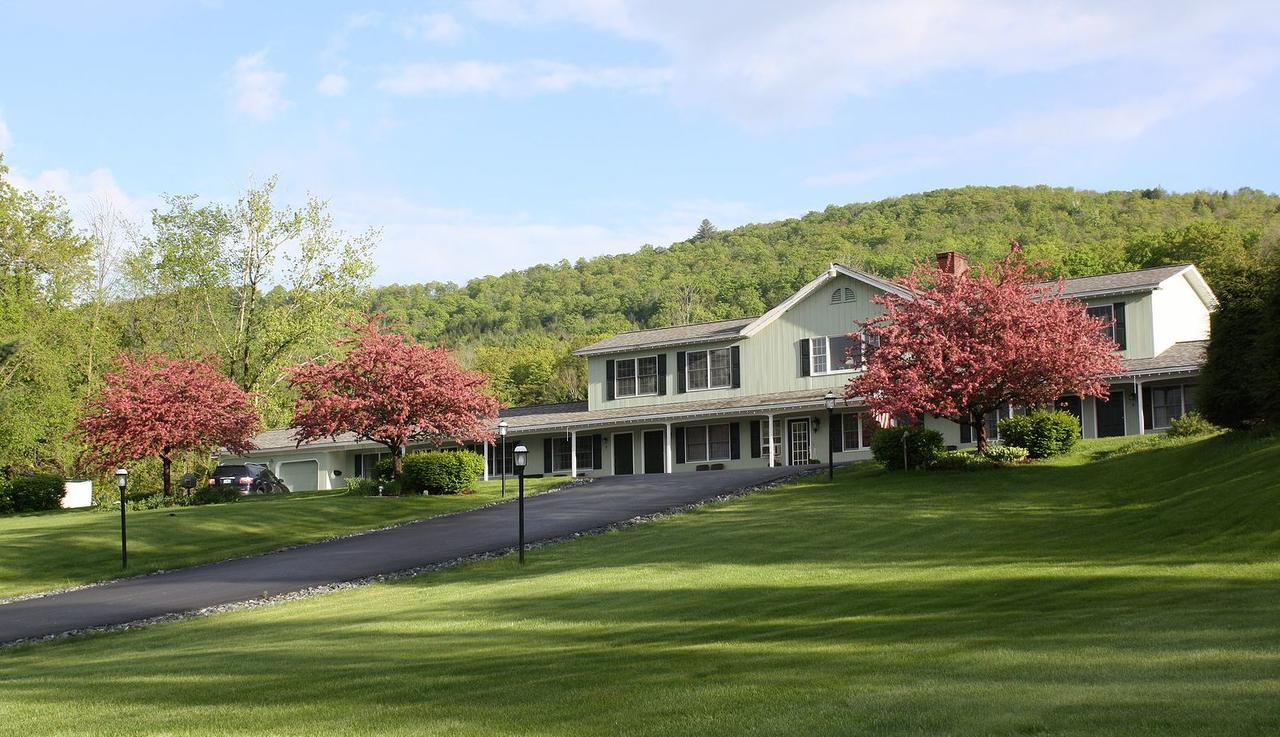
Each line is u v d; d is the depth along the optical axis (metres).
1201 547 14.90
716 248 129.50
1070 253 75.44
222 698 9.84
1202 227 62.72
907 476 27.58
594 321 112.19
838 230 124.50
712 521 23.62
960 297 27.50
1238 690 6.93
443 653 11.82
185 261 49.56
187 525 29.33
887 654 9.40
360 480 37.25
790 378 38.47
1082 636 9.41
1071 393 31.20
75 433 40.00
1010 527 19.44
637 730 7.25
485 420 45.28
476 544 23.72
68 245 53.28
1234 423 22.91
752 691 8.18
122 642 15.28
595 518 26.11
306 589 19.83
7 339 46.84
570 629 13.00
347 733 7.89
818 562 17.38
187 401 37.31
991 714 6.80
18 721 9.25
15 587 22.83
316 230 50.41
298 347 50.31
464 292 129.88
